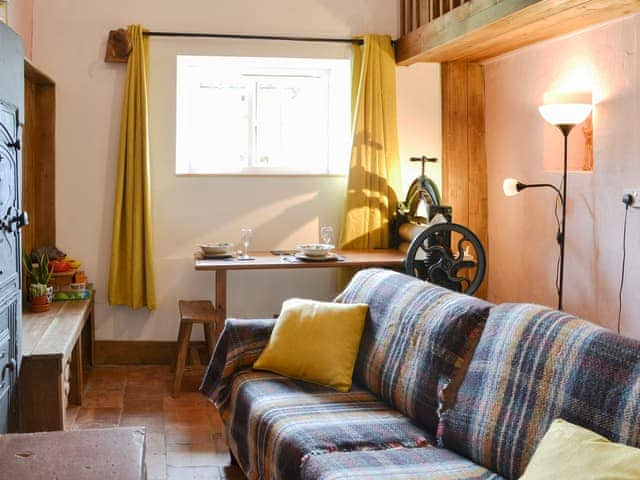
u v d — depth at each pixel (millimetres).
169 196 5430
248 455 3115
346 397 3184
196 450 3814
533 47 5051
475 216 5762
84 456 2273
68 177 5312
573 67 4645
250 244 5559
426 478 2359
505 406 2414
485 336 2674
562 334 2369
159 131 5387
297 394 3207
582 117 4359
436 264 4500
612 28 4270
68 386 4242
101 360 5426
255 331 3600
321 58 5539
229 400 3516
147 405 4531
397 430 2805
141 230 5305
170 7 5355
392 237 5602
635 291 4156
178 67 5430
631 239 4180
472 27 4395
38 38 5238
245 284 5590
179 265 5469
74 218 5324
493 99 5629
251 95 5738
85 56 5281
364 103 5500
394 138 5578
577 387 2205
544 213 5016
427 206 4789
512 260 5445
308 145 5855
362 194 5527
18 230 3504
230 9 5422
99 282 5375
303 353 3387
